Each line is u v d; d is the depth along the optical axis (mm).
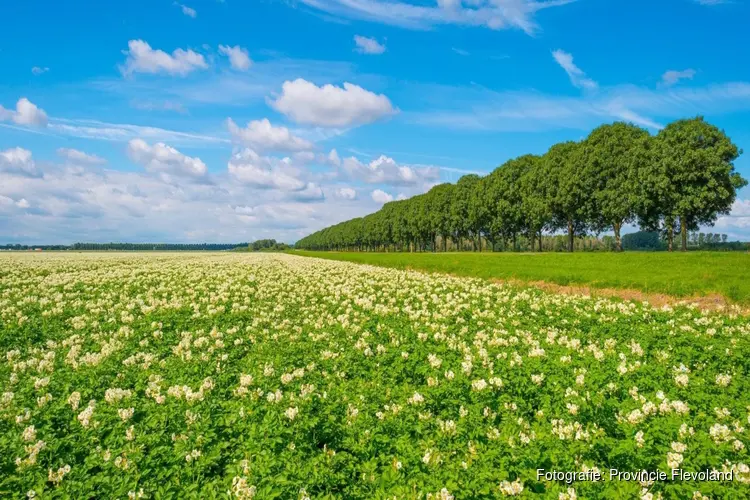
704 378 10430
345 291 25438
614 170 60781
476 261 52812
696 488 5816
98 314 18672
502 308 19953
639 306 21578
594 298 24156
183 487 6176
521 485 5738
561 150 72875
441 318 17547
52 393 9625
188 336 14523
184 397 8758
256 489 5812
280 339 14445
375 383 10109
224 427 7820
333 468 6562
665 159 50594
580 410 8242
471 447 6742
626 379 10141
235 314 18844
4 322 16938
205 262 58969
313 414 8320
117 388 9445
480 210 86125
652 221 55031
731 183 48750
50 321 17406
